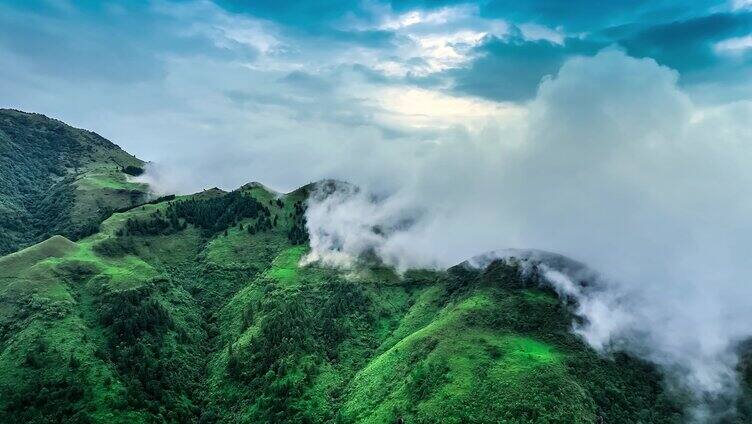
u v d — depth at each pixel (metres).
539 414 199.25
